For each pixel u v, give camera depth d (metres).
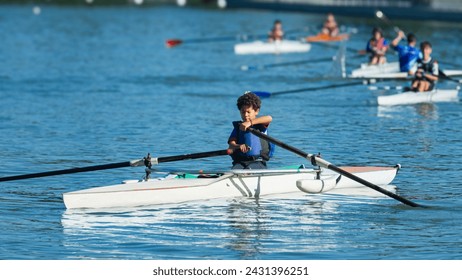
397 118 91.94
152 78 130.25
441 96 105.00
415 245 48.03
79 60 159.50
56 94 111.69
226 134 82.25
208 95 111.12
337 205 55.97
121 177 63.88
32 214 53.78
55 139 79.88
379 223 52.19
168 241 48.56
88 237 49.22
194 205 55.44
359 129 84.94
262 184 57.84
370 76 118.19
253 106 56.59
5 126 86.88
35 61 156.88
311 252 46.84
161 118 91.88
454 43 195.25
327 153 72.75
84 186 61.16
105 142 78.38
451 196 58.34
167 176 58.38
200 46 194.88
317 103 103.12
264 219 52.72
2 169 66.75
